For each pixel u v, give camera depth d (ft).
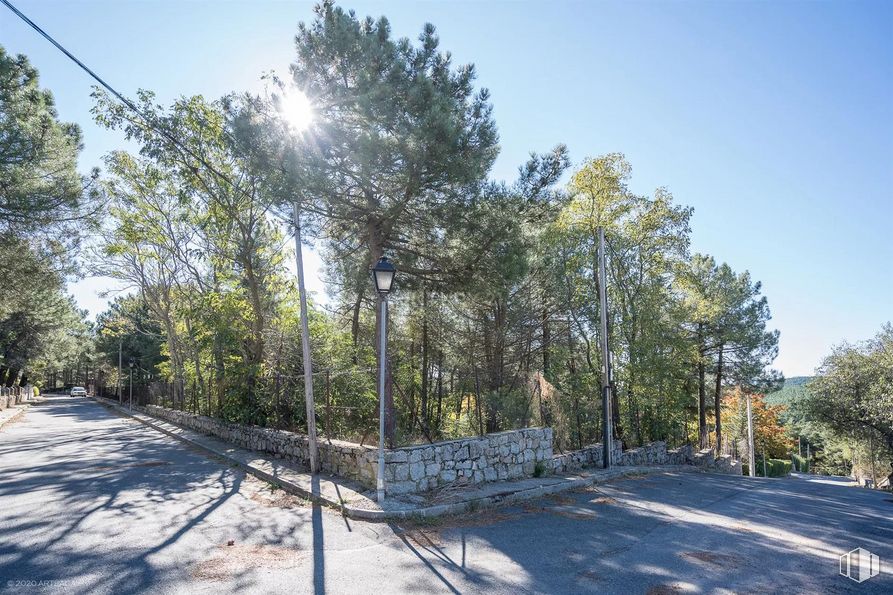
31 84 64.44
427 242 51.37
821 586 20.10
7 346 148.25
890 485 102.58
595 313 72.23
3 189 61.46
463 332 68.59
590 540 26.18
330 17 41.88
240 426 57.36
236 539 24.17
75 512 27.81
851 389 111.65
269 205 53.06
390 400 44.01
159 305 91.30
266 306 62.85
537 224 58.75
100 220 73.51
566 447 51.96
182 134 58.80
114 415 117.60
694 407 111.55
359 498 31.63
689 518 32.24
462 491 34.96
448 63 45.37
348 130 42.83
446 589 19.06
